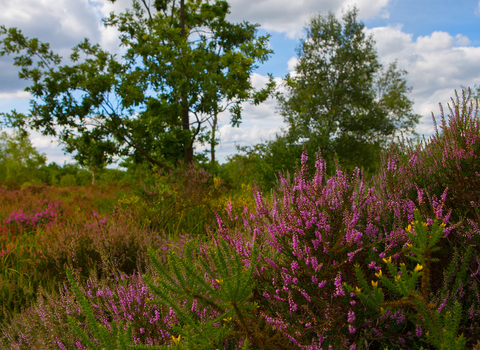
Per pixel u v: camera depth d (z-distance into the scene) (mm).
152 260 1323
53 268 3326
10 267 3742
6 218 5973
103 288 2312
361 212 1744
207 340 1188
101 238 3582
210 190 6355
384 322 1499
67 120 12172
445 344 1014
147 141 12578
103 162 12695
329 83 22703
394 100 23641
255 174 12445
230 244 1934
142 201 6434
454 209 1859
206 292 1354
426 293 1145
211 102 12562
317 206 1764
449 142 2051
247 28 15883
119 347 1128
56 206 7016
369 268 1569
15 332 2102
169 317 1728
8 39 11617
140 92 12266
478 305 1522
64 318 2023
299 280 1664
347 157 19906
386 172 2037
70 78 12500
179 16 15445
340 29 22719
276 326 1460
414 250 1149
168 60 12289
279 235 1776
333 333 1554
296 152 11742
